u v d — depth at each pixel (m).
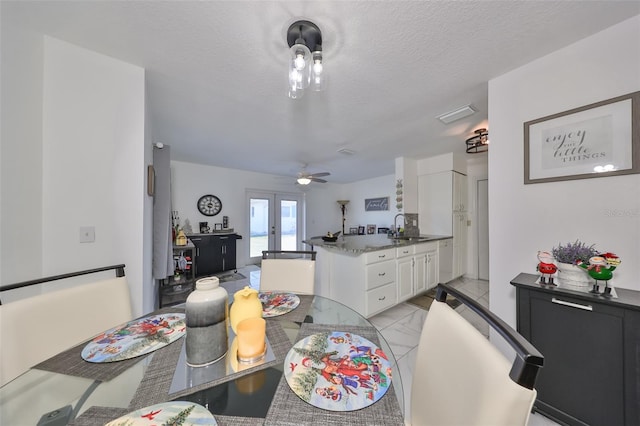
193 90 1.84
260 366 0.74
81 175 1.44
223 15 1.14
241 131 2.75
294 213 6.23
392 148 3.43
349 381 0.64
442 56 1.44
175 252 3.51
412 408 0.79
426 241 3.28
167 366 0.73
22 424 0.57
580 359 1.15
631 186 1.18
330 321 1.06
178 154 3.86
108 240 1.50
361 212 6.46
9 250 1.17
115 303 1.11
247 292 0.92
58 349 0.90
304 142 3.16
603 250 1.25
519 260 1.57
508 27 1.22
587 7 1.10
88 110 1.44
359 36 1.27
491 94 1.69
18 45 1.19
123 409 0.57
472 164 4.13
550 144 1.42
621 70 1.19
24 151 1.24
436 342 0.75
